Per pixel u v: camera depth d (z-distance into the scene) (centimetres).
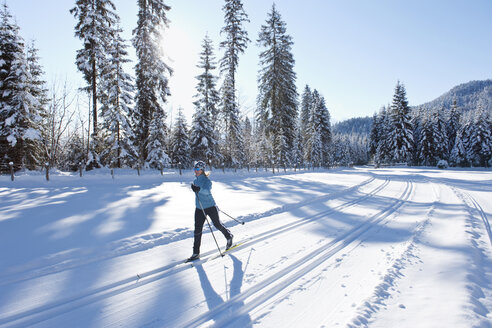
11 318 270
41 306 293
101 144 1948
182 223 625
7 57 1680
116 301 307
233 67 2677
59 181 1327
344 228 605
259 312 287
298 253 453
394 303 290
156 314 283
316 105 4000
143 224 609
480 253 427
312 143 3875
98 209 753
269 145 3027
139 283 350
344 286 340
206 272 382
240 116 2920
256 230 586
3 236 508
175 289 335
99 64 1916
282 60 2716
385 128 5256
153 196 1009
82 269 386
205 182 445
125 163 2006
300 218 694
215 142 2419
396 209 838
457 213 728
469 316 244
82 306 296
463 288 301
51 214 683
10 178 1268
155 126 2128
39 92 1936
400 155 4494
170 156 2538
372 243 504
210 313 285
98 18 1864
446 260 392
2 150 1634
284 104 2728
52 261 404
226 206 821
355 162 8031
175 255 448
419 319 253
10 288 329
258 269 391
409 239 515
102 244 470
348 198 1030
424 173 2903
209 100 2428
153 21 2111
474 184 1714
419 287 320
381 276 352
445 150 4781
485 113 4519
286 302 306
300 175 2242
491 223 649
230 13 2606
